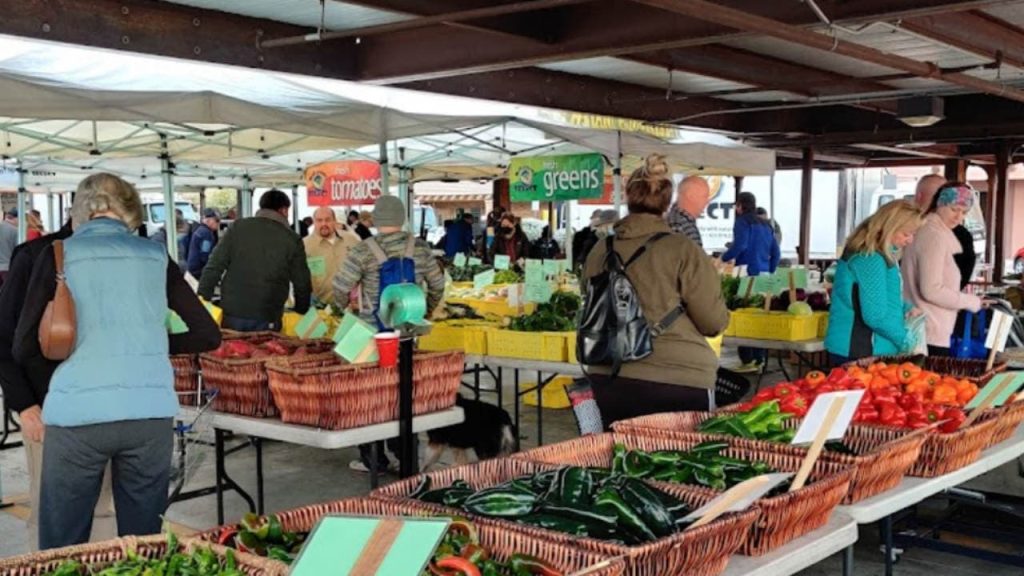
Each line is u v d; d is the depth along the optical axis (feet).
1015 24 20.38
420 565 5.09
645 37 17.29
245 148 32.45
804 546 8.45
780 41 22.22
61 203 73.41
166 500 11.27
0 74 17.94
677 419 11.51
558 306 21.58
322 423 12.87
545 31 18.04
